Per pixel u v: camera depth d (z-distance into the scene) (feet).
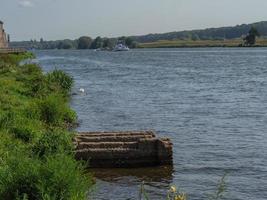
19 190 47.01
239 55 647.15
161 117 135.85
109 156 79.36
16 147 71.15
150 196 64.95
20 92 140.56
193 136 107.86
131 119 131.64
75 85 236.84
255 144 98.43
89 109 150.20
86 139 84.17
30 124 88.53
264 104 163.22
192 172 77.15
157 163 80.59
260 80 265.13
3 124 83.82
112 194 65.51
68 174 47.55
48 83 168.55
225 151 92.12
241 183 71.05
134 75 312.91
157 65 445.37
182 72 340.80
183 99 179.42
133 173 76.43
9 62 278.87
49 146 72.18
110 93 199.31
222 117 135.74
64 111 117.29
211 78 282.97
